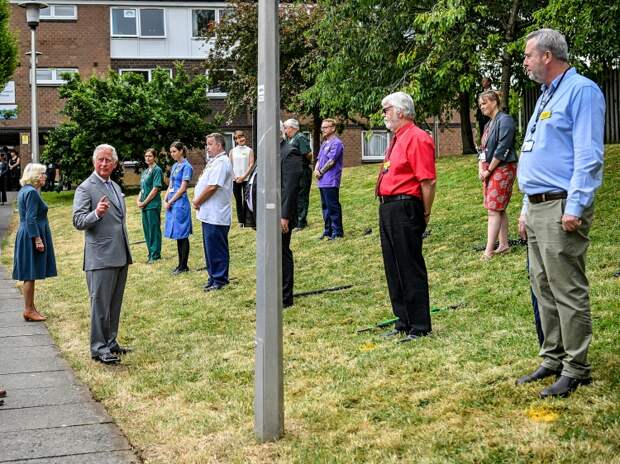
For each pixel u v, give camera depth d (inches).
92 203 268.7
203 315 333.1
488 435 169.9
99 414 217.8
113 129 1036.5
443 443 169.5
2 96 1353.3
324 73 617.9
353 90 612.1
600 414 170.4
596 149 175.3
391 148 257.8
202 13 1389.0
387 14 578.9
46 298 412.2
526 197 191.6
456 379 209.3
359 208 572.4
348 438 180.1
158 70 1113.4
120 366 265.7
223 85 1167.6
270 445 180.7
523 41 484.4
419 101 559.5
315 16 992.9
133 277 450.3
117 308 281.3
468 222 452.4
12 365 275.7
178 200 447.5
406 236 254.5
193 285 409.4
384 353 241.3
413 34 592.1
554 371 197.3
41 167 357.4
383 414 192.1
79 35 1359.5
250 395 220.1
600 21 445.1
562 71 183.9
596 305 253.4
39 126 1360.7
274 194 180.5
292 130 449.4
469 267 347.9
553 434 165.5
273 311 182.7
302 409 200.4
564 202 179.9
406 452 167.9
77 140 1012.5
